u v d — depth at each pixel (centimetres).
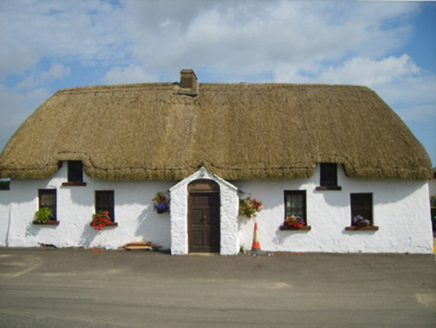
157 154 1254
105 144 1299
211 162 1215
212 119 1365
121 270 994
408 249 1202
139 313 690
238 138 1283
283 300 761
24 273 967
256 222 1237
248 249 1234
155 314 685
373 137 1258
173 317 671
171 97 1466
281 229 1221
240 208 1199
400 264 1057
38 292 812
